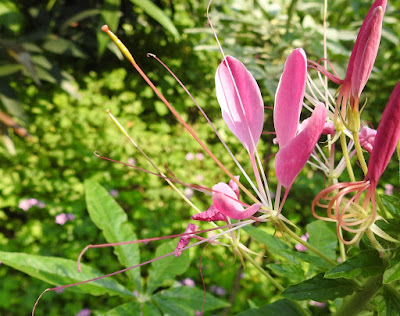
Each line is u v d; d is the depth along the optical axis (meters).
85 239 0.36
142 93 0.54
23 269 0.12
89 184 0.15
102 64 0.56
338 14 0.31
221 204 0.08
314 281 0.10
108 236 0.14
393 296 0.09
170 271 0.14
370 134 0.10
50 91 0.51
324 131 0.10
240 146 0.50
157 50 0.59
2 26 0.40
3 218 0.37
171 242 0.15
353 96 0.08
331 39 0.25
